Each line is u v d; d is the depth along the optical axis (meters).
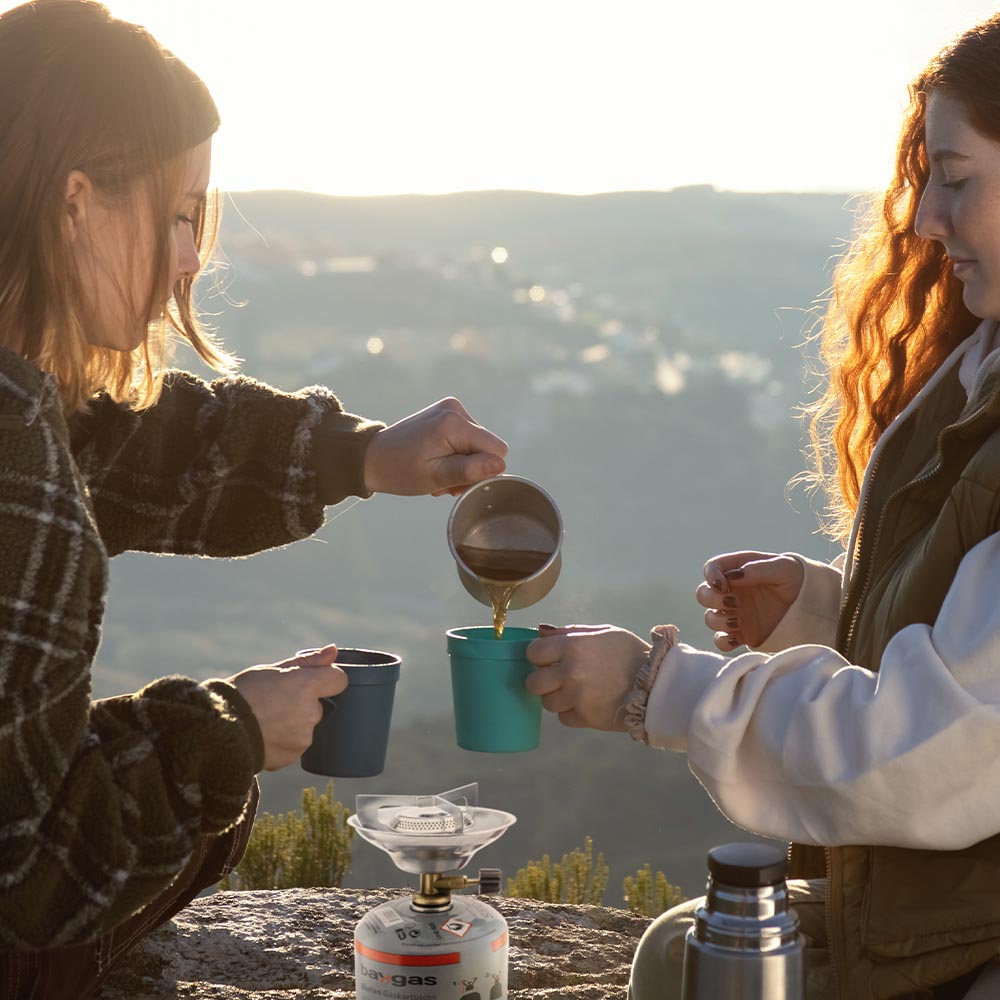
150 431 2.08
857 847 1.56
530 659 1.72
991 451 1.55
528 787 38.66
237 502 2.11
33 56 1.50
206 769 1.43
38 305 1.50
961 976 1.50
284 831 3.36
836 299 2.17
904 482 1.77
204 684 1.50
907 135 1.96
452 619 72.94
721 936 1.29
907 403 2.07
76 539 1.36
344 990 2.19
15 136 1.48
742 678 1.60
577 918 2.66
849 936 1.54
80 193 1.51
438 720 43.62
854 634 1.73
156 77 1.54
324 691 1.58
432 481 2.04
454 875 1.74
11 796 1.34
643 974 1.64
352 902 2.66
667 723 1.62
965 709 1.39
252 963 2.32
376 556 77.31
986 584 1.46
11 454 1.35
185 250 1.70
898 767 1.42
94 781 1.38
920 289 2.03
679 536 77.44
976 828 1.43
